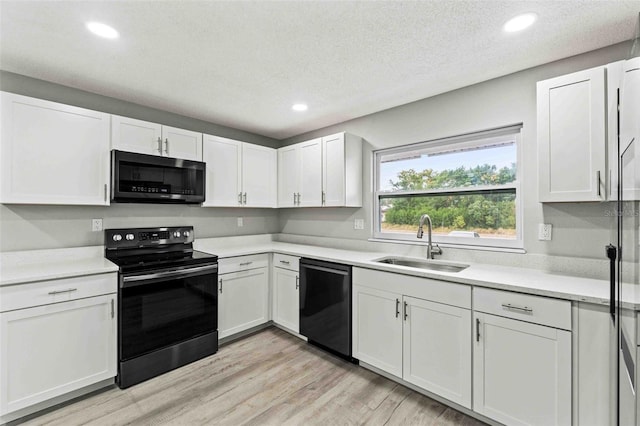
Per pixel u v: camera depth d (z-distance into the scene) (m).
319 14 1.56
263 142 3.98
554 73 2.04
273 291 3.25
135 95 2.63
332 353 2.69
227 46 1.86
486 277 1.85
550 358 1.55
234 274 2.93
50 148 2.13
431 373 2.00
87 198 2.30
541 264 2.09
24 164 2.03
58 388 1.91
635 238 0.98
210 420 1.83
